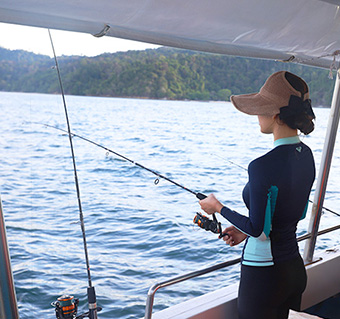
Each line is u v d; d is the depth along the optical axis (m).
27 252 4.47
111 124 23.11
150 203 7.46
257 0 1.47
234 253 4.97
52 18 1.40
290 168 1.42
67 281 3.96
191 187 8.77
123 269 4.44
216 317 1.94
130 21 1.49
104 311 3.53
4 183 7.71
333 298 2.51
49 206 5.96
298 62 2.18
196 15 1.49
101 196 8.02
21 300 3.52
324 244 4.97
